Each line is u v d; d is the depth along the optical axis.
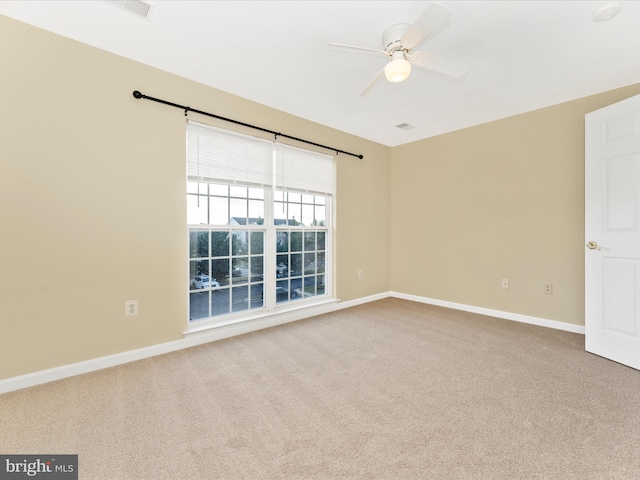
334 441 1.44
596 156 2.42
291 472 1.26
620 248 2.28
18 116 1.90
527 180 3.29
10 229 1.89
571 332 3.00
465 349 2.57
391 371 2.17
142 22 1.91
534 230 3.26
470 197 3.76
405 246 4.51
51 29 1.98
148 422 1.58
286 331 3.05
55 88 2.02
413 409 1.71
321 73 2.51
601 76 2.53
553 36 2.00
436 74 2.47
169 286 2.53
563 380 2.02
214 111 2.75
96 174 2.18
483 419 1.61
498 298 3.54
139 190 2.37
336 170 3.86
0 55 1.85
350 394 1.87
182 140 2.58
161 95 2.46
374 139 4.28
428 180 4.20
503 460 1.31
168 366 2.25
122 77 2.28
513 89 2.76
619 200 2.28
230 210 2.97
